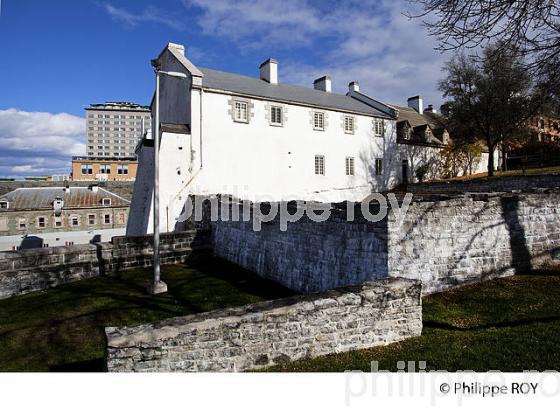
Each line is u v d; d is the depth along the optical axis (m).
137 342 4.67
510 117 27.19
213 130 21.91
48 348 7.22
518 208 9.40
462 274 8.64
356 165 28.97
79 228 44.97
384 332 5.99
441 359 5.05
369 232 8.30
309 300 5.64
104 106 134.88
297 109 25.73
